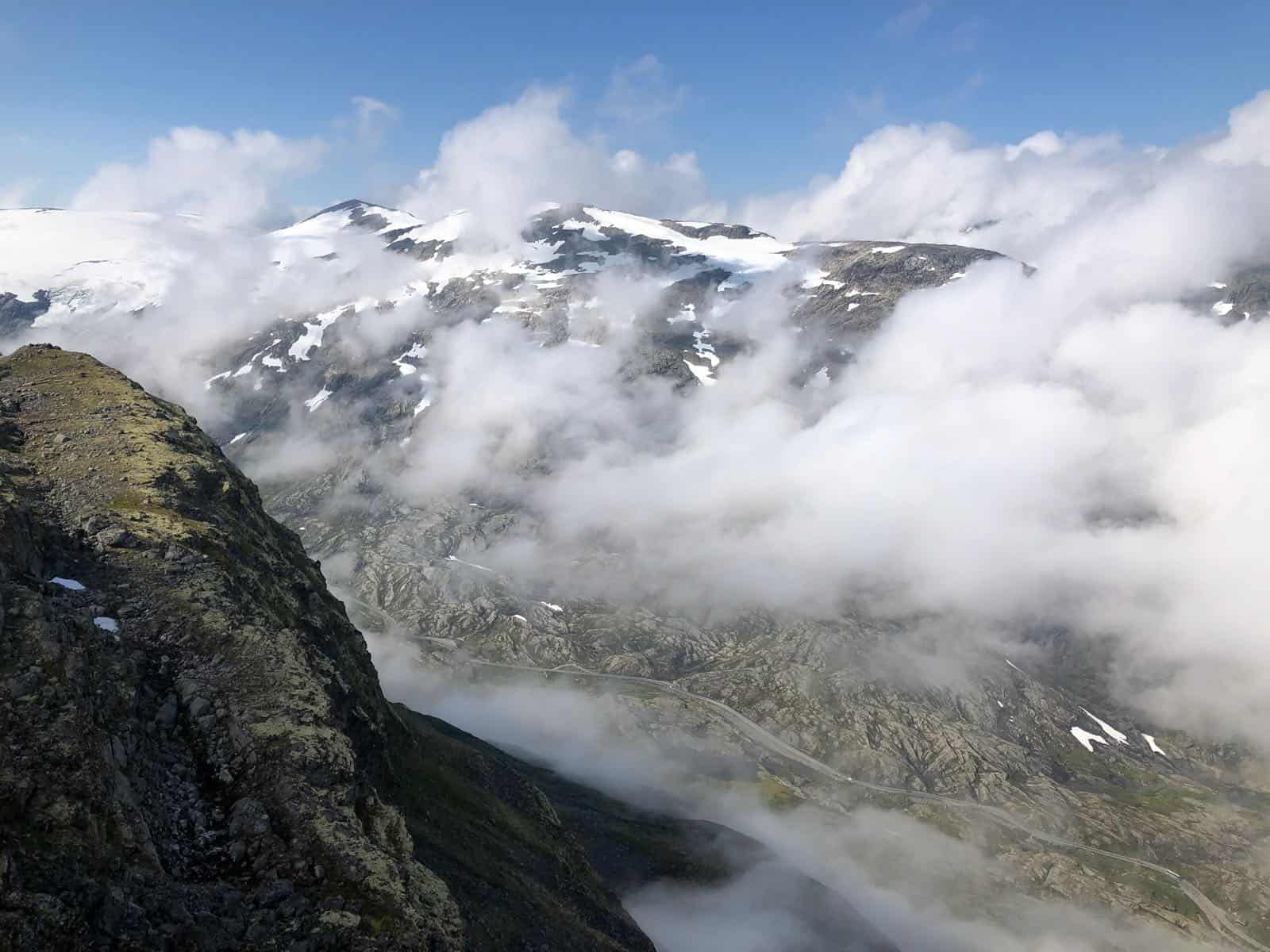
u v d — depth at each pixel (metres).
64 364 106.31
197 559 64.31
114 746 43.56
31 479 71.75
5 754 37.31
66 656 44.56
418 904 45.97
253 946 38.66
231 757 49.16
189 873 41.75
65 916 32.56
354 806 50.50
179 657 54.44
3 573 49.78
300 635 70.75
